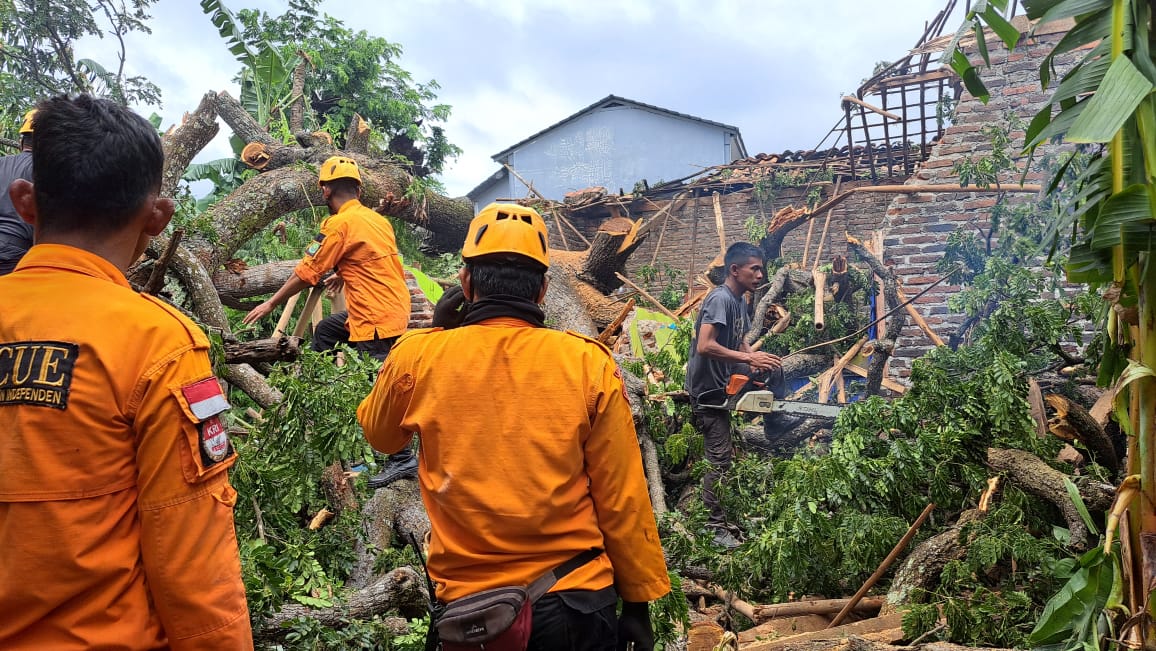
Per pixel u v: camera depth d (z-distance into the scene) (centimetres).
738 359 501
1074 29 217
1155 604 200
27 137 253
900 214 936
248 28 1547
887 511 395
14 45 1274
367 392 352
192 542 124
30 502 118
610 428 175
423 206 842
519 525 168
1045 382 493
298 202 700
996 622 324
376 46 1634
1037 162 844
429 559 180
